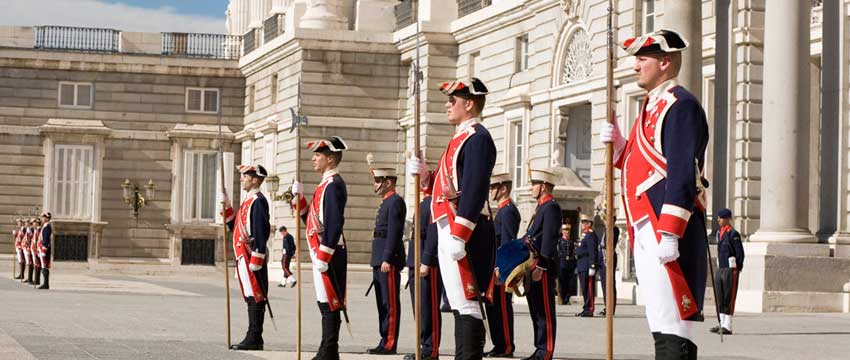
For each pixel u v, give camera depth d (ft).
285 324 75.31
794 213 99.76
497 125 160.04
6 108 201.46
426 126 171.63
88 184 202.69
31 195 201.46
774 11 100.32
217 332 66.23
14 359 47.88
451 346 61.52
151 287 137.80
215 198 205.67
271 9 206.80
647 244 30.22
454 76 172.65
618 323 83.10
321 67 176.96
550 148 146.30
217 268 204.64
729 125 113.39
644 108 30.81
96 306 91.50
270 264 179.93
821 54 108.06
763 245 98.73
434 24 171.73
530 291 53.42
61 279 158.92
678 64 30.78
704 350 62.34
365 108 177.68
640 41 30.81
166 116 205.67
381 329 56.54
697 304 29.96
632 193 30.58
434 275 52.85
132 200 203.31
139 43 208.44
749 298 98.89
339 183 47.83
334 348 48.01
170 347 55.11
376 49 177.58
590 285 91.30
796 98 99.30
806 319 89.61
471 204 36.24
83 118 203.51
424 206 57.88
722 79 114.01
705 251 30.32
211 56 208.44
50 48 203.00
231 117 206.80
